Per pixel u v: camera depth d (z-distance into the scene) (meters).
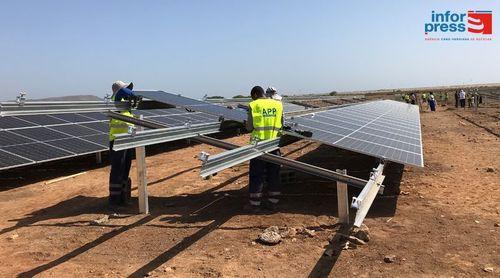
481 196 9.26
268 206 8.32
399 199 9.02
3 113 6.71
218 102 24.80
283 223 7.47
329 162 14.12
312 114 12.55
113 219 7.86
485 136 21.53
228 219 7.77
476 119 33.22
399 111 23.45
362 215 5.21
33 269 5.70
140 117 9.64
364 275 5.39
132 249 6.37
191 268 5.66
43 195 10.08
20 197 9.90
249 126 8.33
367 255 6.02
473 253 6.05
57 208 8.84
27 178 12.02
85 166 13.82
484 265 5.66
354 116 14.49
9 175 12.33
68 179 11.86
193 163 14.38
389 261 5.77
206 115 21.75
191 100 16.78
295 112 11.98
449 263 5.73
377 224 7.38
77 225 7.55
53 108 7.51
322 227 7.23
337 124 11.22
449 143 18.95
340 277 5.35
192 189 10.34
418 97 67.62
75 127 14.93
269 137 8.29
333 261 5.83
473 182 10.71
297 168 7.38
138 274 5.51
